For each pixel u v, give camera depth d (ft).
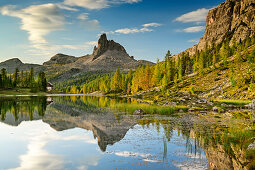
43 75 566.36
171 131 81.82
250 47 406.82
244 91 226.38
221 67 350.64
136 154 53.57
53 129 87.30
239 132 77.46
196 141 65.82
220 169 42.83
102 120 112.57
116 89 569.64
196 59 467.52
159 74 410.52
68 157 51.67
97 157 51.42
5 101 234.99
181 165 45.39
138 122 105.29
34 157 51.57
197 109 166.50
